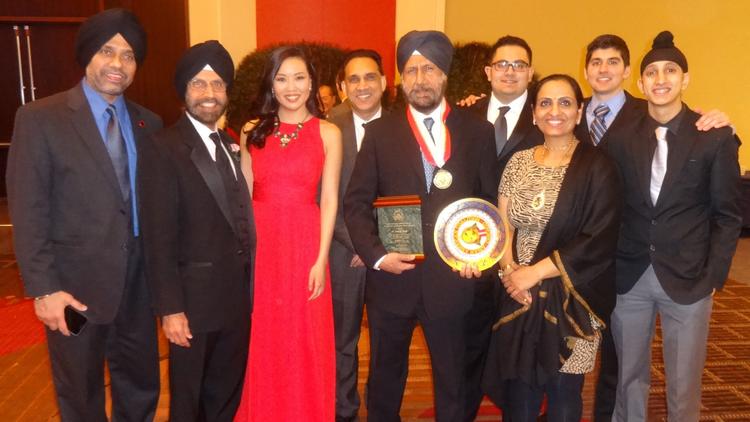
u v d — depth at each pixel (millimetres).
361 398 3830
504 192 2867
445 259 2779
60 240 2574
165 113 8750
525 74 3410
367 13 7387
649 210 2816
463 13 7918
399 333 2982
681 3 7984
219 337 2746
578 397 2758
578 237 2645
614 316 3002
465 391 3066
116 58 2578
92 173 2562
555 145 2777
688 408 2881
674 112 2791
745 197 8078
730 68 8211
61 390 2689
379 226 2857
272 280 2816
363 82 3311
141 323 2826
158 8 8523
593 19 7980
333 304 3312
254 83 4934
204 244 2619
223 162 2664
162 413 3627
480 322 3109
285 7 7328
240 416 2980
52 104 2570
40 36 9680
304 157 2773
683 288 2770
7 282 6160
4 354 4520
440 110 2932
